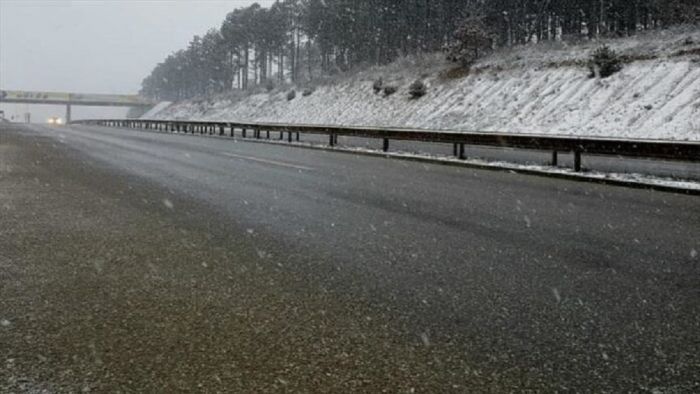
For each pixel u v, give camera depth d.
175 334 3.49
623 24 49.31
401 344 3.36
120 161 16.42
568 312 3.92
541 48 44.88
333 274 4.88
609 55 32.22
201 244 6.03
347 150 20.61
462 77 46.38
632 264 5.24
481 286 4.54
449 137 17.25
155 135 37.59
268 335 3.49
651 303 4.12
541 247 5.92
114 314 3.85
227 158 17.56
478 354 3.21
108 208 8.36
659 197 9.84
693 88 26.06
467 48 48.00
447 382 2.87
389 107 50.44
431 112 43.66
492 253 5.65
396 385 2.83
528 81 38.22
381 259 5.40
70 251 5.70
